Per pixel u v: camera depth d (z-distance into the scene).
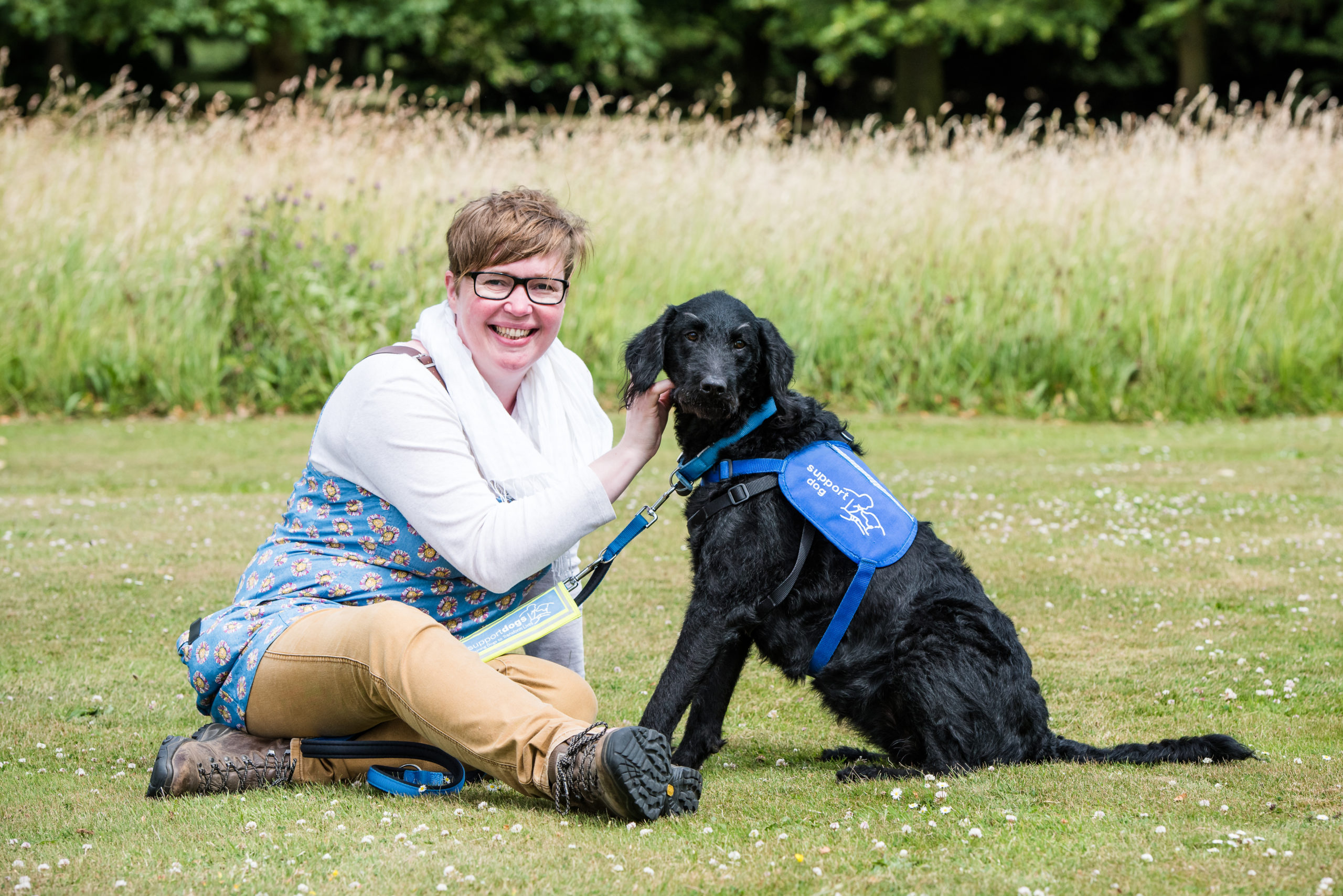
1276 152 11.24
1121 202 10.87
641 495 7.37
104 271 10.42
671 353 3.45
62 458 8.30
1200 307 10.30
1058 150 11.80
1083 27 26.28
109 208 10.70
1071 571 5.40
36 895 2.21
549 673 2.98
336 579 2.95
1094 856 2.37
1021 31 25.88
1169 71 32.19
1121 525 6.32
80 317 10.25
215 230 10.67
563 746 2.59
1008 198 10.93
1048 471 7.87
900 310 10.70
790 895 2.20
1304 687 3.79
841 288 10.86
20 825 2.60
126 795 2.83
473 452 2.97
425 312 3.13
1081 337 10.33
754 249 10.97
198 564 5.46
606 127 11.86
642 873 2.29
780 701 3.97
